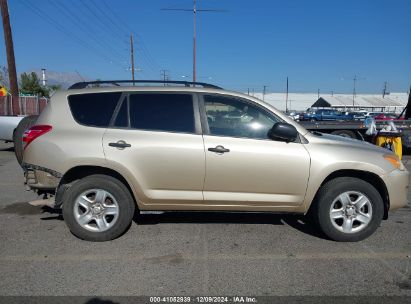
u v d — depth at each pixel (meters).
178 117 4.97
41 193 5.12
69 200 4.90
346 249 4.82
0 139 13.48
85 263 4.33
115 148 4.83
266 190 4.95
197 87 5.12
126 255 4.56
